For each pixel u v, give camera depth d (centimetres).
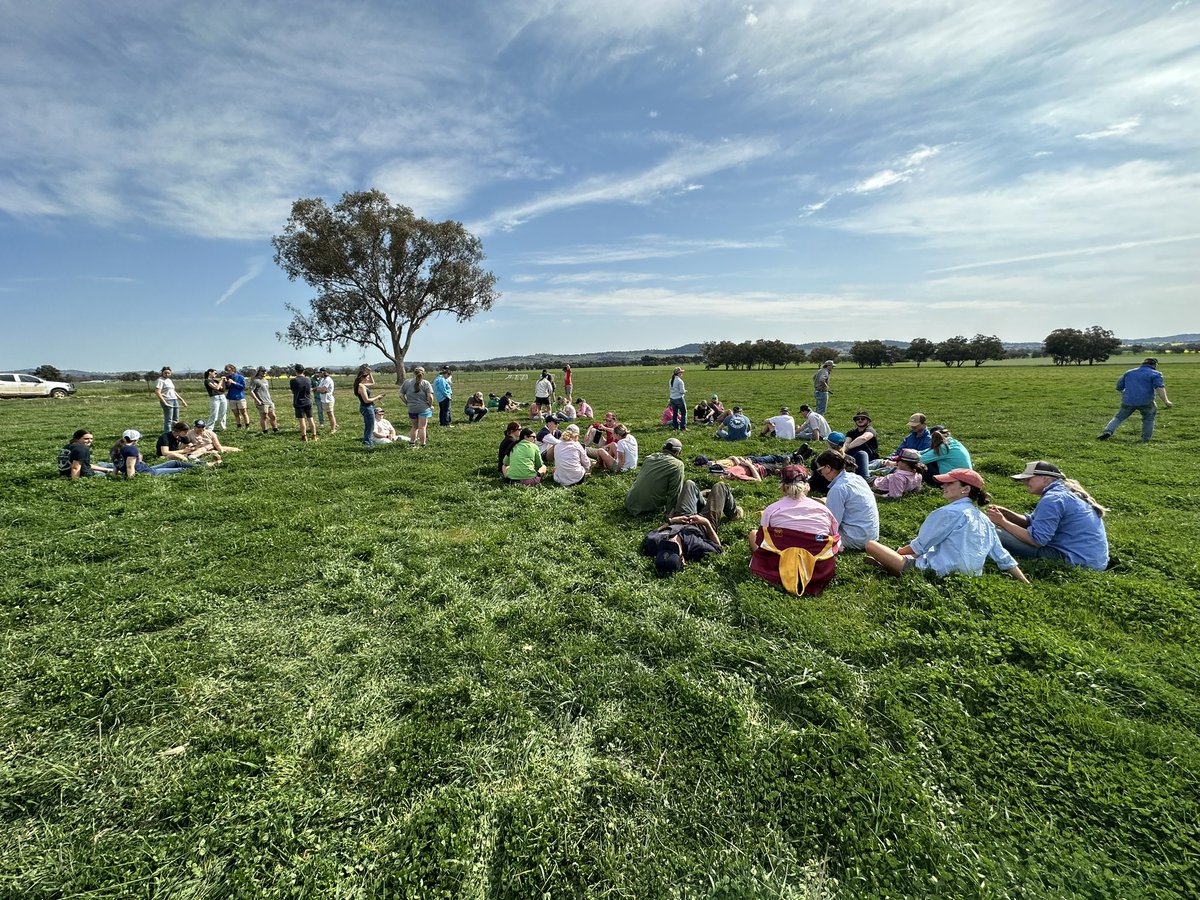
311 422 1432
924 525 514
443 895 223
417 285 4338
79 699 343
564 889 226
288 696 355
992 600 443
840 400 2586
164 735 319
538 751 305
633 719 326
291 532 665
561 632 433
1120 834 240
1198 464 973
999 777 275
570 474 921
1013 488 845
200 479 965
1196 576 494
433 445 1331
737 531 661
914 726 312
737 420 1395
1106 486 823
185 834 250
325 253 3906
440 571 557
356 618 462
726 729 316
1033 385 3278
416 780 285
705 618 455
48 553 589
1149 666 361
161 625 450
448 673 380
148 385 4362
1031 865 228
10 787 278
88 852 242
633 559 579
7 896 222
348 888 226
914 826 246
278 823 254
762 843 246
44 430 1647
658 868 235
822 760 288
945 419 1766
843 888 224
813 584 484
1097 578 484
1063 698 323
